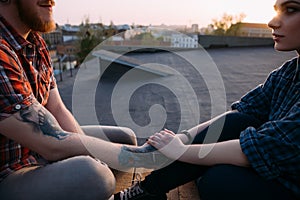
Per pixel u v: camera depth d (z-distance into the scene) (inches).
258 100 49.1
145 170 46.0
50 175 33.9
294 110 33.2
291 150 31.6
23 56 37.9
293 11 31.8
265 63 257.6
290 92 38.6
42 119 34.6
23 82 34.0
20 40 37.3
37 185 33.6
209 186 36.0
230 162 36.2
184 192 51.3
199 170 39.2
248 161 34.9
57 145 36.0
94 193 34.5
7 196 33.9
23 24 37.9
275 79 46.3
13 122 32.2
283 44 33.9
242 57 308.0
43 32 39.7
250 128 36.2
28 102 33.3
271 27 34.8
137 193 39.4
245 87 149.6
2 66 31.6
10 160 36.0
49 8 37.3
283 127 32.4
